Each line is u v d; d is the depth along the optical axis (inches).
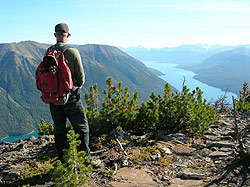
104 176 101.3
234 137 151.8
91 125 156.5
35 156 137.4
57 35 97.5
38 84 91.6
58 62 89.8
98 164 109.8
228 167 105.2
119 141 141.1
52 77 88.0
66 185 80.0
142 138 150.7
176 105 169.9
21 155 142.3
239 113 256.8
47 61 88.5
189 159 121.2
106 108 159.8
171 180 98.3
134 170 106.7
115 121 159.8
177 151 130.8
